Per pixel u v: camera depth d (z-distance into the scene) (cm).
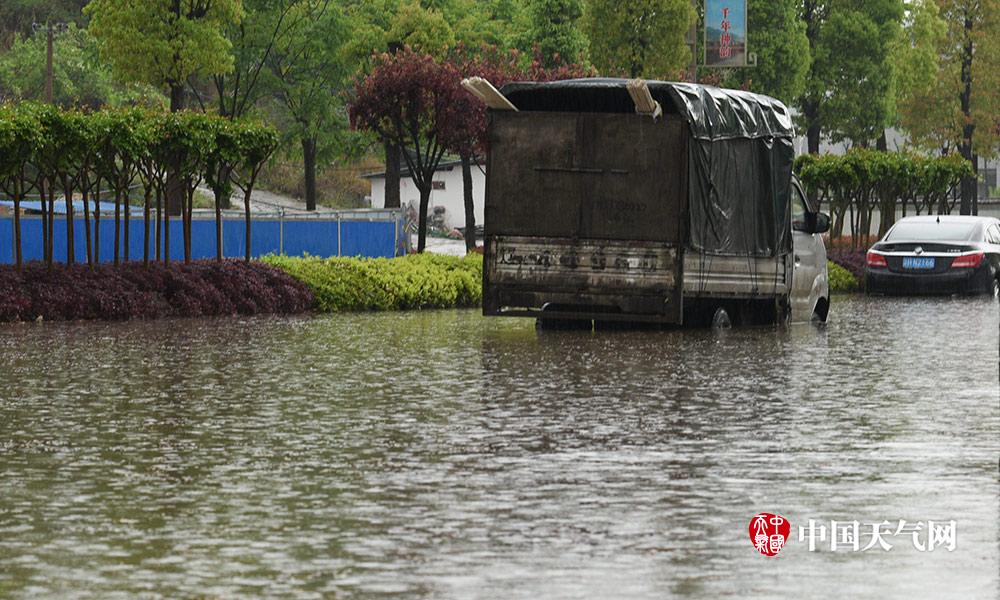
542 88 4191
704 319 4506
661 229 4134
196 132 5412
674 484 1852
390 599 1302
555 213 4200
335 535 1560
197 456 2061
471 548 1498
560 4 11738
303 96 12262
